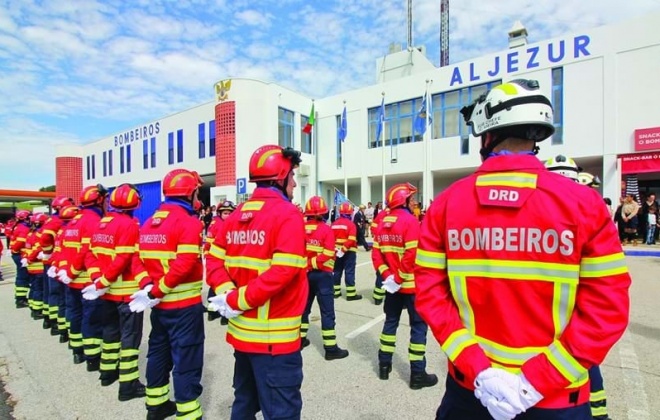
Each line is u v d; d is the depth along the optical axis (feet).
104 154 123.85
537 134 4.87
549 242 4.35
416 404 11.52
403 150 72.74
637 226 49.21
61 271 15.29
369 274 35.17
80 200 15.55
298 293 7.72
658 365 13.60
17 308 26.17
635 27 51.13
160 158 100.89
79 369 14.97
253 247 7.61
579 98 55.01
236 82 73.72
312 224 15.99
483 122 5.20
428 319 5.11
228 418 10.95
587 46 54.29
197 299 10.30
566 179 4.59
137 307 9.90
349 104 80.33
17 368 15.12
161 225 10.44
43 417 11.25
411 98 72.18
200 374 10.33
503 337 4.65
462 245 4.95
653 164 49.85
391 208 13.71
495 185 4.78
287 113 80.23
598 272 4.14
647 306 20.93
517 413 4.24
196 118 90.17
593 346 4.02
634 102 51.34
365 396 12.07
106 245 12.78
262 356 7.49
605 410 9.86
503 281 4.62
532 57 58.90
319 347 16.78
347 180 82.17
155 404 10.62
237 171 73.87
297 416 7.64
